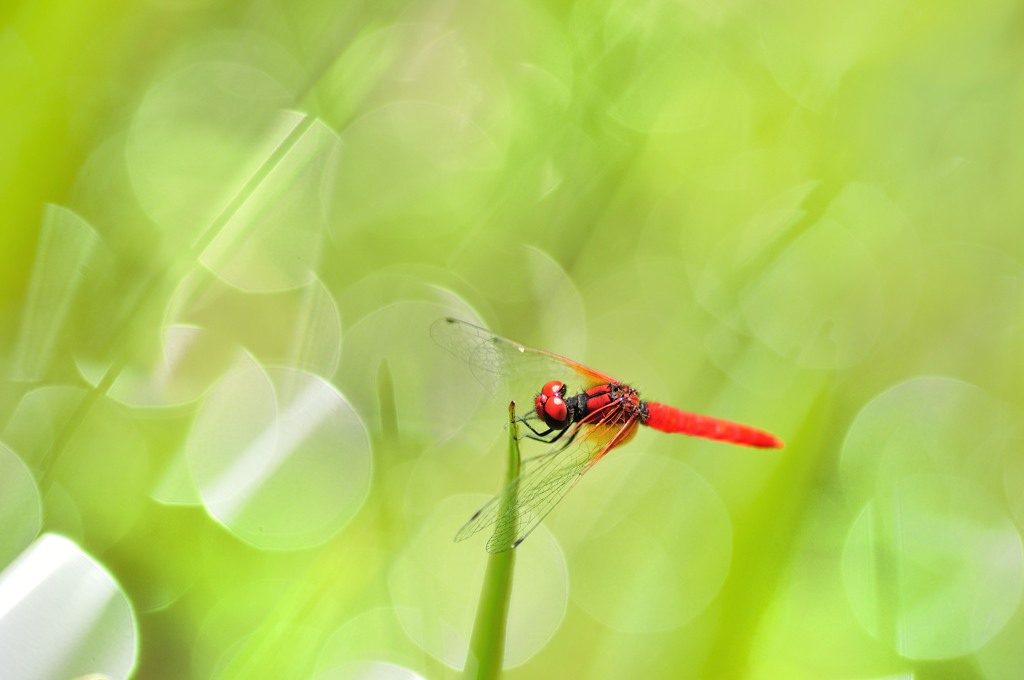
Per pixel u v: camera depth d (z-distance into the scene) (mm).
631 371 413
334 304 409
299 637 389
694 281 416
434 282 412
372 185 413
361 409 405
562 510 402
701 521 400
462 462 403
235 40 411
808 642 393
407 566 393
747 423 404
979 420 409
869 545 396
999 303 415
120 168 405
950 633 396
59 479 392
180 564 392
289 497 396
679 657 393
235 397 399
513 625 396
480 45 416
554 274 415
